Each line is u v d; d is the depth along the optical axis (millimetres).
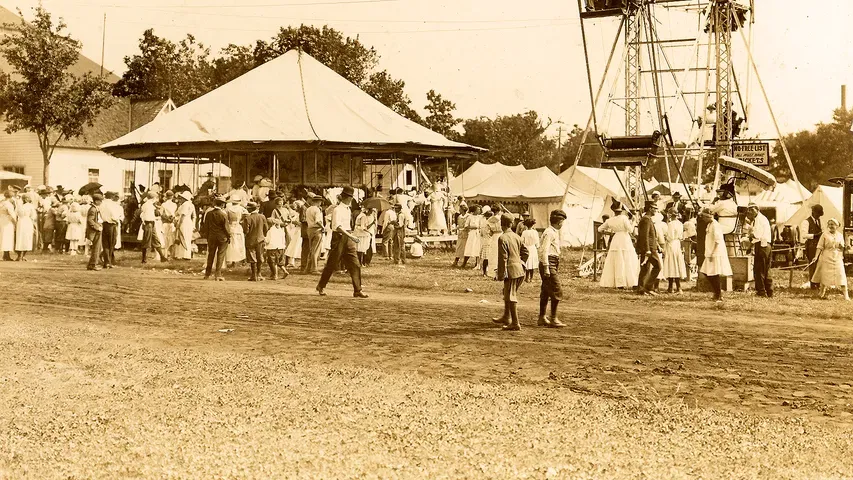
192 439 6480
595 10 27453
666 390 8781
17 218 26500
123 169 57719
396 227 28234
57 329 12352
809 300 18109
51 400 7871
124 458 5938
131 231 34188
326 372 9391
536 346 11523
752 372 9758
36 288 18219
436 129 80312
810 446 6484
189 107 38000
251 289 18859
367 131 36969
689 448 6398
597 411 7660
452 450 6238
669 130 27891
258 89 38719
